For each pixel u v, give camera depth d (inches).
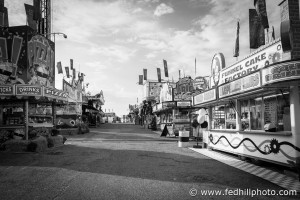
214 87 450.3
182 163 360.8
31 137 538.6
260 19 449.4
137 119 2851.9
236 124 413.1
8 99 531.8
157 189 225.3
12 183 243.3
